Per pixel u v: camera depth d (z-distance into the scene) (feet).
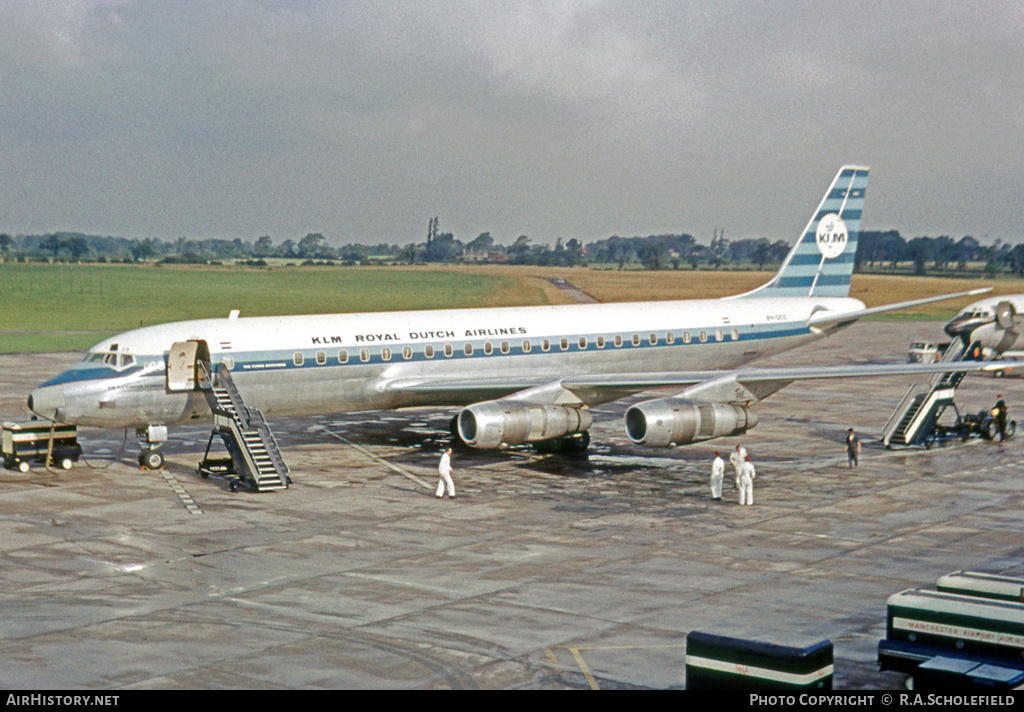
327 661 68.95
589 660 69.36
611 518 110.52
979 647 63.21
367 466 139.23
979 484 129.18
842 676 66.49
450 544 99.50
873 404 207.10
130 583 86.48
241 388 134.00
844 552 97.25
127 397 128.67
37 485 125.29
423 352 146.00
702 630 75.25
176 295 601.62
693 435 130.52
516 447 154.92
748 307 172.86
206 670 67.15
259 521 108.27
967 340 163.94
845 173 186.39
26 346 317.42
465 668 67.87
